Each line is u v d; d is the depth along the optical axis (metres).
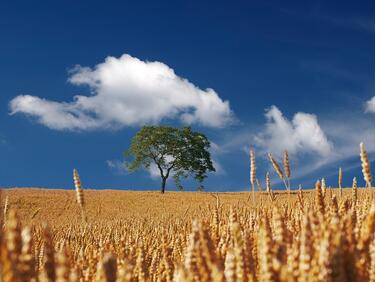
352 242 2.17
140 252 3.29
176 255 4.55
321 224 2.10
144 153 86.75
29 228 1.75
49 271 1.99
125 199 73.38
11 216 1.71
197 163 87.00
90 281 3.16
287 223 4.31
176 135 88.00
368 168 4.29
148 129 88.12
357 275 2.00
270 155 5.41
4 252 1.52
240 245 2.18
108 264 1.91
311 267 1.94
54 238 7.12
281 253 2.05
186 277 2.13
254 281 2.18
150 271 4.03
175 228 6.63
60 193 74.81
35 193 72.81
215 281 2.01
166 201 71.62
